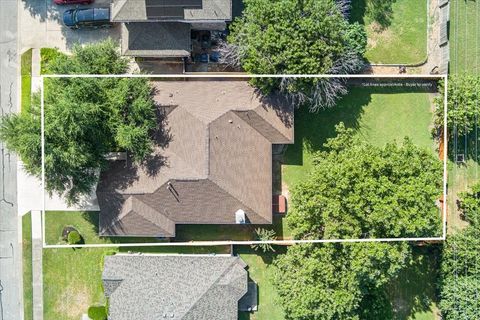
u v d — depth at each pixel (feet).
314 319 117.60
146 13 116.67
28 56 130.00
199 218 125.29
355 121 130.62
